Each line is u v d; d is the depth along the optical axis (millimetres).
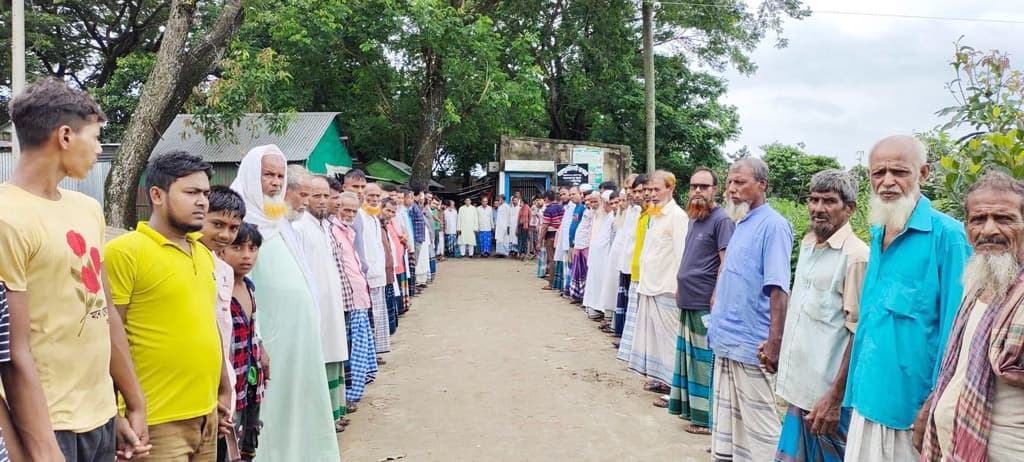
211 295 3100
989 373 2398
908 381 2969
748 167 4375
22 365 2162
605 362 7668
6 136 16969
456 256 21953
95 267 2486
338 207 5816
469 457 4879
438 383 6805
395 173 23281
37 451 2174
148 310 2857
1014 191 2420
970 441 2420
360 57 20469
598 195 11117
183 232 2975
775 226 4227
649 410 5953
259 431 3814
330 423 4250
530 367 7426
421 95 21484
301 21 19203
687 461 4801
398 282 10195
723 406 4500
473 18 21000
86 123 2418
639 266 6695
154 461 2889
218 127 14734
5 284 2152
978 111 5469
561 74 26984
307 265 4395
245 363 3619
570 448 5051
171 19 12000
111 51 25156
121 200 12070
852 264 3512
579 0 23109
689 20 21922
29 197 2318
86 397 2410
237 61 14578
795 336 3738
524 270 17703
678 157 26422
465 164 30734
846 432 3607
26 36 21469
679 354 5559
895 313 3006
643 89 25906
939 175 5371
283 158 4246
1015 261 2400
